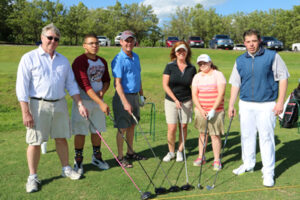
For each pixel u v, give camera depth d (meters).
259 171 4.16
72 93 3.78
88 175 4.00
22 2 49.78
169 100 4.57
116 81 4.29
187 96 4.58
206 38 63.88
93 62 4.07
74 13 51.62
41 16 49.94
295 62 21.03
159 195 3.37
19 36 52.75
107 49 24.62
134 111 4.55
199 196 3.35
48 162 4.48
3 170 4.13
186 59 4.56
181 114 4.59
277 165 4.36
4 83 9.90
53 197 3.32
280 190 3.49
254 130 3.96
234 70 3.96
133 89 4.44
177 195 3.38
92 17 60.62
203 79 4.20
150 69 14.54
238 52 25.97
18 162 4.48
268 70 3.68
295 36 56.31
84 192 3.45
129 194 3.41
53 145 5.41
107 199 3.28
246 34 3.67
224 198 3.29
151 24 63.19
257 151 5.12
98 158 4.31
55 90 3.55
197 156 4.89
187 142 5.77
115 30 61.16
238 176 3.97
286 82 3.66
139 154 4.99
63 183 3.71
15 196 3.33
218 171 4.18
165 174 3.70
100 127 4.25
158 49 26.28
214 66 4.29
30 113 3.43
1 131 6.46
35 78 3.45
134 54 4.53
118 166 4.38
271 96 3.75
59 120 3.68
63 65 3.61
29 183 3.50
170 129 4.61
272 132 3.78
